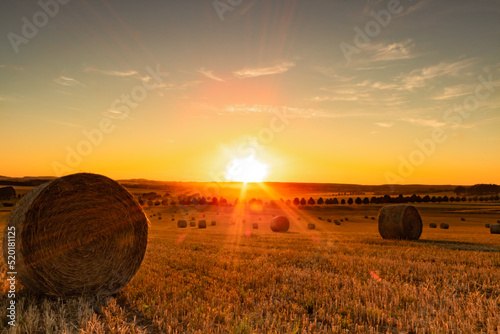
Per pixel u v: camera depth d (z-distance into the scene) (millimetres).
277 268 10539
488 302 6965
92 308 6395
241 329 5176
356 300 7023
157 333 5289
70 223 7305
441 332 5383
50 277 7012
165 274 9531
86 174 7547
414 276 9727
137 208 8305
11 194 62188
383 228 24516
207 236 26203
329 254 14031
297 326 5148
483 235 30703
